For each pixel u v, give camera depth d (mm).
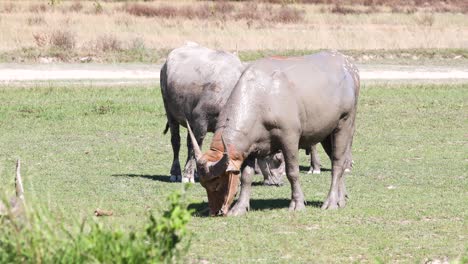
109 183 34688
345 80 30531
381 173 37656
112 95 57656
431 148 43938
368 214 29391
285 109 28875
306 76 29531
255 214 29219
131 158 40812
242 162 28719
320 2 128500
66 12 102625
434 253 24594
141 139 45594
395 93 60688
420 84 64875
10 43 77562
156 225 18594
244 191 29438
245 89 28797
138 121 49906
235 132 28391
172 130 36562
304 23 101062
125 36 82438
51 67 69500
